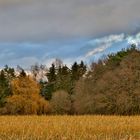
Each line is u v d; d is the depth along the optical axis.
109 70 75.44
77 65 126.12
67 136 22.05
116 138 22.58
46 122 32.84
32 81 81.25
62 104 83.69
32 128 26.89
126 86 67.06
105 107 69.62
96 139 21.88
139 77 67.06
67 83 106.94
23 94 79.94
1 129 26.66
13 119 37.59
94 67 78.56
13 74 107.94
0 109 79.31
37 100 80.94
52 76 115.81
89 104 72.56
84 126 28.55
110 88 69.00
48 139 21.73
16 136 22.70
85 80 77.81
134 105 65.62
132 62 69.00
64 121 33.81
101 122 32.41
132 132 25.91
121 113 66.81
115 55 80.12
